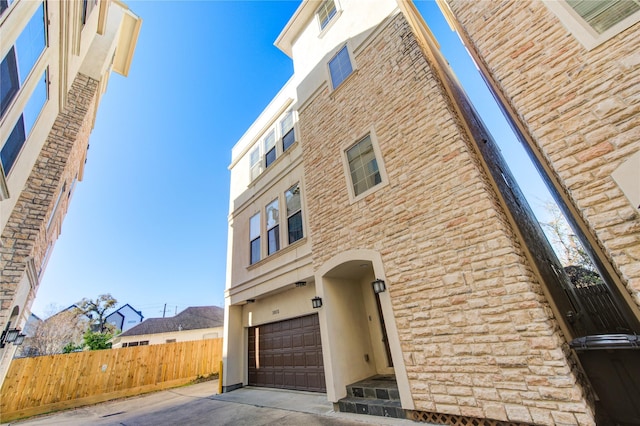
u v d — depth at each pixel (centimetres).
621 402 300
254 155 1166
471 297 398
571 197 362
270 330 915
